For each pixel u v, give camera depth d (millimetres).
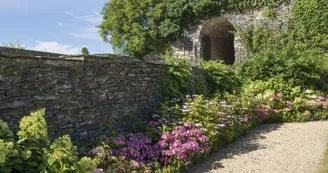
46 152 2957
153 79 6582
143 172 4027
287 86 9188
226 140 6094
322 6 13109
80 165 2973
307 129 7266
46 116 4129
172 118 5879
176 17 16891
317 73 9977
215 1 15758
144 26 18125
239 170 4676
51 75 4246
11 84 3730
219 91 9367
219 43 20781
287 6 13977
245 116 7066
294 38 13680
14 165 2762
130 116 5715
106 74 5270
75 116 4590
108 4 19609
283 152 5562
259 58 10180
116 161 4012
